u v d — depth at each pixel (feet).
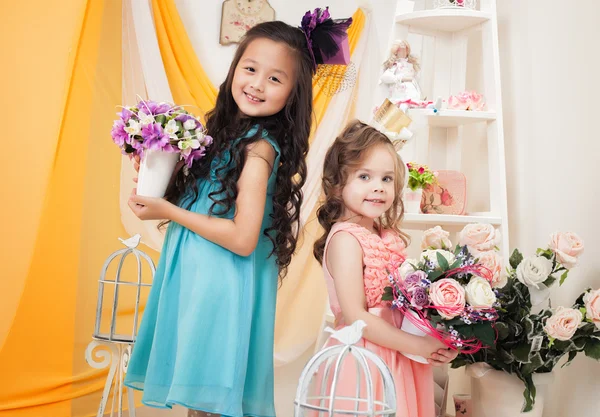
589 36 6.30
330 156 5.32
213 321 4.46
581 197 6.25
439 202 7.48
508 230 7.47
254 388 4.72
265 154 4.75
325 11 5.13
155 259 8.42
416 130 7.64
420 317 4.63
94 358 7.88
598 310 5.24
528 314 5.36
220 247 4.61
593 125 6.13
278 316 8.63
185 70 8.66
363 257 4.95
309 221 8.79
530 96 7.29
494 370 5.54
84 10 8.27
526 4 7.48
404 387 4.75
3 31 8.18
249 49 4.92
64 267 7.97
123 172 8.29
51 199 8.04
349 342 3.31
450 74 8.02
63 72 8.24
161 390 4.51
